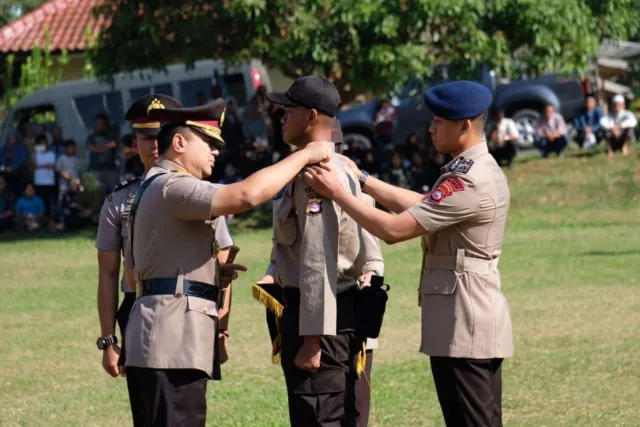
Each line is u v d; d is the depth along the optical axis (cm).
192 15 2153
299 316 500
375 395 800
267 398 805
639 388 793
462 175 508
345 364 517
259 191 470
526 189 2316
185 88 2672
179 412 486
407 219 499
